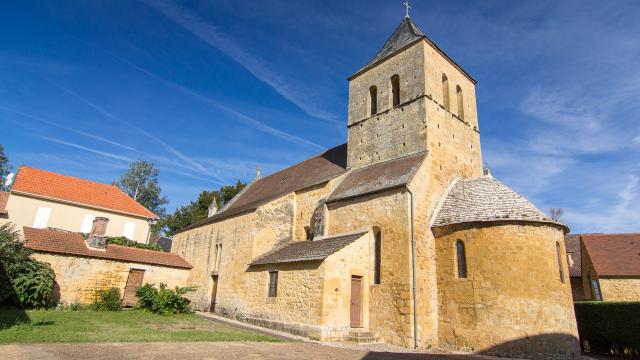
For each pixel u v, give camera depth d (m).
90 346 11.30
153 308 23.20
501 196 19.53
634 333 17.22
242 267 25.34
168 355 10.65
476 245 18.27
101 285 24.86
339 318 18.42
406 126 24.00
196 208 61.06
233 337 15.05
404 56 25.66
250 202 34.81
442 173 22.75
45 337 12.15
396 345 17.83
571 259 30.88
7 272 20.12
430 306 18.69
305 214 25.91
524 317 16.59
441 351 17.09
